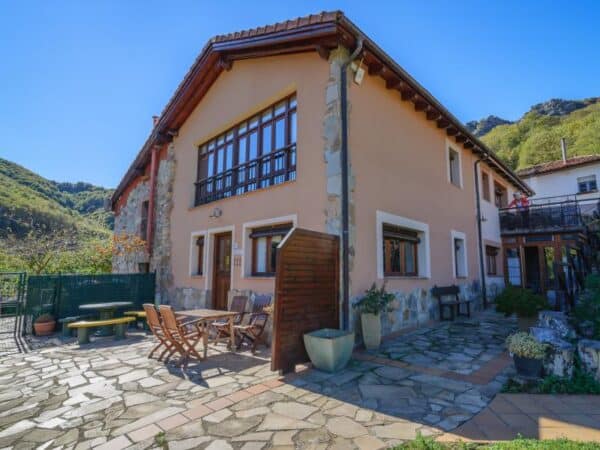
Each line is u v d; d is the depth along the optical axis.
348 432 2.70
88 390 3.87
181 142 10.26
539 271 13.41
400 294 6.77
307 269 4.75
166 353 5.64
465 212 10.25
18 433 2.83
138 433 2.78
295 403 3.32
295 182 6.27
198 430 2.80
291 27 6.02
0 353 6.09
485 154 11.24
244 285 6.99
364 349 5.39
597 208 14.14
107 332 7.57
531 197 19.38
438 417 2.95
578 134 33.22
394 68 6.49
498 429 2.71
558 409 3.09
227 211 7.81
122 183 13.90
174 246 9.79
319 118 6.04
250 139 7.88
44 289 8.43
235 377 4.22
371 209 6.15
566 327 4.89
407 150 7.60
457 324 7.67
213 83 9.02
